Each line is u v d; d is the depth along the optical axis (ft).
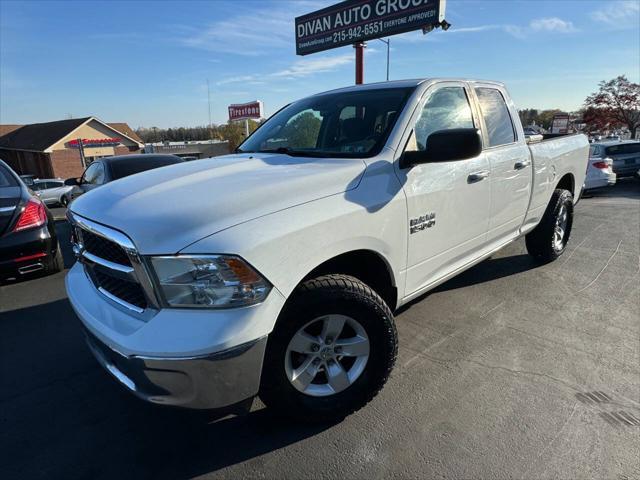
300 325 7.04
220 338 5.94
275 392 7.14
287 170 8.17
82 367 10.34
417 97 9.59
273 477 6.88
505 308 12.63
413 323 11.81
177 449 7.55
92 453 7.52
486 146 11.35
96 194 8.26
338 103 10.72
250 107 118.52
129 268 6.48
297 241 6.66
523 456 7.07
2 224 14.66
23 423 8.35
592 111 115.03
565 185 16.70
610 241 19.84
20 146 143.33
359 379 7.95
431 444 7.41
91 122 132.67
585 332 11.12
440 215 9.51
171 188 7.63
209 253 5.97
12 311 13.73
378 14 38.81
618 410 8.11
